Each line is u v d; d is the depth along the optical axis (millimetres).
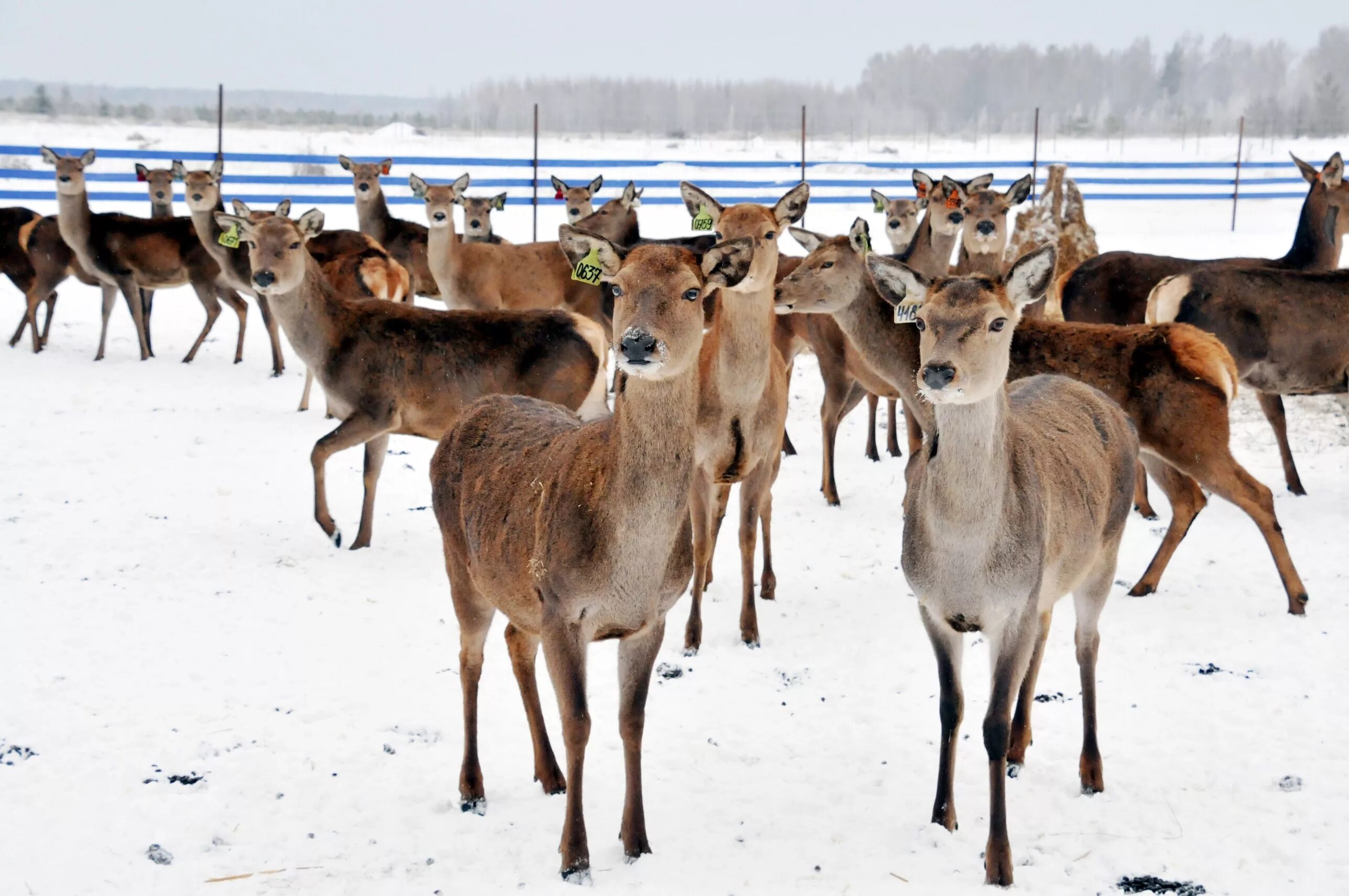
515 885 4094
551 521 4070
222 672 5738
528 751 5129
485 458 4621
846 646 6262
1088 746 4754
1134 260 10312
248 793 4652
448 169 29719
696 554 6312
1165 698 5523
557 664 4078
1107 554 4910
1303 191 30094
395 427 7805
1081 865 4215
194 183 12891
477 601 4664
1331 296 8406
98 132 45188
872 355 7703
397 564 7410
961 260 11016
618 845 4348
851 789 4781
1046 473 4430
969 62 113062
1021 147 54625
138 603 6551
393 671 5844
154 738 5059
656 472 3932
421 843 4355
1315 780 4734
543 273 13086
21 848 4227
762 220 6328
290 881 4102
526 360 7883
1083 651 4840
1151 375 6766
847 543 7957
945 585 4230
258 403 11547
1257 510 6555
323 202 23984
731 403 6344
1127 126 81000
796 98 104125
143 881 4070
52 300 13812
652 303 3924
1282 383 8539
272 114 69250
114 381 12250
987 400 4043
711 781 4844
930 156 43344
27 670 5664
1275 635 6219
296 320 7680
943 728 4430
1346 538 7691
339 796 4664
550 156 38969
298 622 6398
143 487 8711
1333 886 4035
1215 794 4664
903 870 4191
